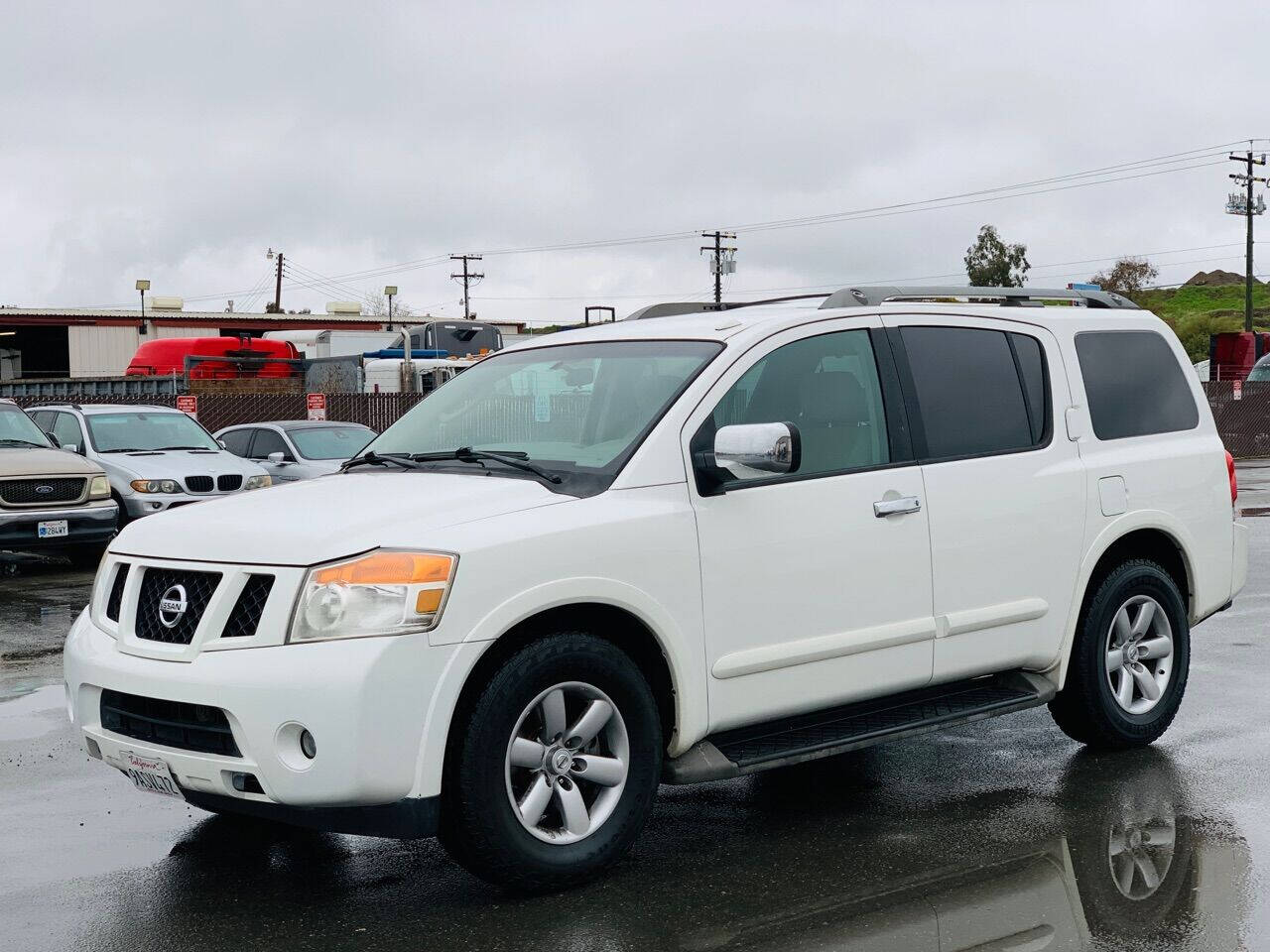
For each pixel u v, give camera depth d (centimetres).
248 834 517
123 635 451
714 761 474
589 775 448
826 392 521
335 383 2898
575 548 441
